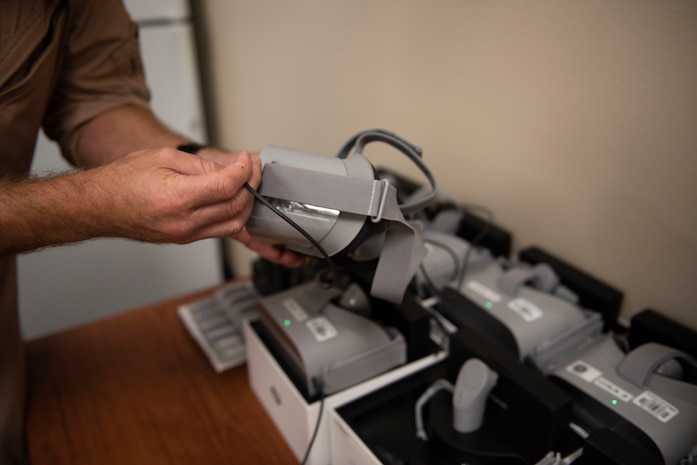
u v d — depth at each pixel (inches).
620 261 26.9
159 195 18.3
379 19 36.2
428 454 23.4
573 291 28.4
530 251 30.7
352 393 25.4
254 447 28.1
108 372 33.6
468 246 31.7
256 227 20.4
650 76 23.1
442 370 27.4
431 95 34.4
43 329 60.1
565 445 22.1
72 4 29.8
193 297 41.1
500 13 28.3
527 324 26.2
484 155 32.3
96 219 19.9
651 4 22.3
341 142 44.6
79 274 59.8
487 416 24.3
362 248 21.3
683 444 20.5
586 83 25.6
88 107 32.1
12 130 27.4
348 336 26.0
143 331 37.4
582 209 27.9
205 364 34.2
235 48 56.6
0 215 19.7
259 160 19.9
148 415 30.2
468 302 28.5
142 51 55.9
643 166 24.5
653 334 24.6
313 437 24.9
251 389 32.1
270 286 36.3
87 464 27.3
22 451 28.2
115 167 19.7
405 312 27.1
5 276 30.0
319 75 44.5
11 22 26.8
